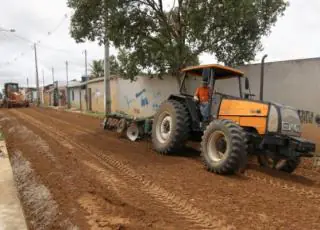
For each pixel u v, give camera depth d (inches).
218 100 329.7
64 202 207.0
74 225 173.0
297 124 292.7
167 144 354.9
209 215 190.9
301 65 402.0
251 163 334.3
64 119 832.3
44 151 375.9
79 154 362.3
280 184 262.1
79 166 304.0
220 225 176.9
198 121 348.5
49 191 228.5
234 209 200.8
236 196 225.9
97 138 478.6
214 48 510.3
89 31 521.7
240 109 306.3
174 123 349.1
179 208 201.6
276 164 314.5
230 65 522.9
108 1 479.2
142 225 173.6
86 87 1286.9
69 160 328.8
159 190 236.5
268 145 288.2
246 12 442.6
